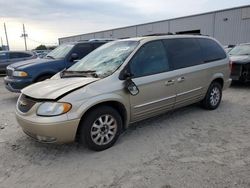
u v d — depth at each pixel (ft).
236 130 15.14
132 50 14.17
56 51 27.91
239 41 84.12
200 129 15.42
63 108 11.23
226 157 11.71
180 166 11.01
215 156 11.84
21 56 51.34
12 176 10.71
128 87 13.11
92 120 12.16
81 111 11.54
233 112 18.83
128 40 15.64
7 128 16.53
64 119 11.19
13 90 23.76
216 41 19.88
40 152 12.86
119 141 13.85
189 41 17.35
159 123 16.57
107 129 12.84
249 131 14.93
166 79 14.97
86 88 12.09
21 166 11.53
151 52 14.80
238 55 30.63
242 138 13.91
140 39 15.08
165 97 15.19
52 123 11.05
